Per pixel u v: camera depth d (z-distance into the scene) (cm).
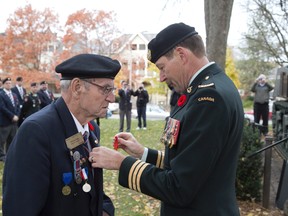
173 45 177
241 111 181
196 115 165
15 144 161
